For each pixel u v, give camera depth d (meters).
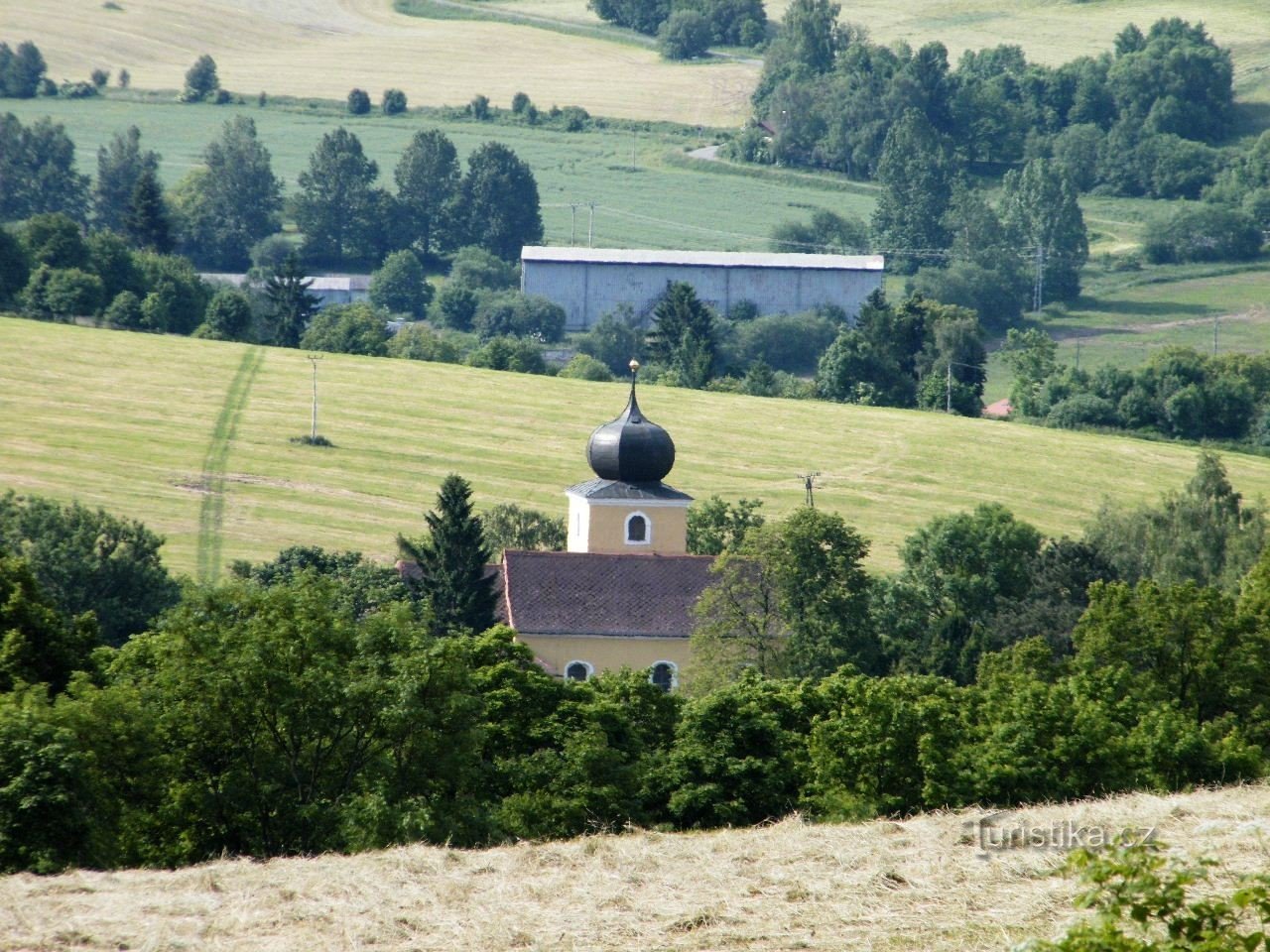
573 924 119.06
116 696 188.62
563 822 195.88
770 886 126.81
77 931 120.81
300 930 120.69
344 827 180.50
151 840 183.38
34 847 168.12
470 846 180.50
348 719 191.88
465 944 116.25
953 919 116.19
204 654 191.38
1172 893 87.44
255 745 191.38
